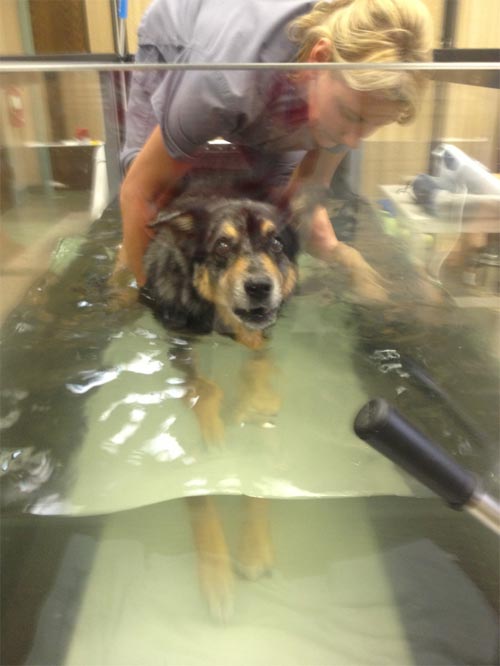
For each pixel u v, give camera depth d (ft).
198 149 4.93
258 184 5.05
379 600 2.84
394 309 4.91
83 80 5.08
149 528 3.11
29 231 5.57
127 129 5.56
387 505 3.25
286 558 2.99
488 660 2.56
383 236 5.53
